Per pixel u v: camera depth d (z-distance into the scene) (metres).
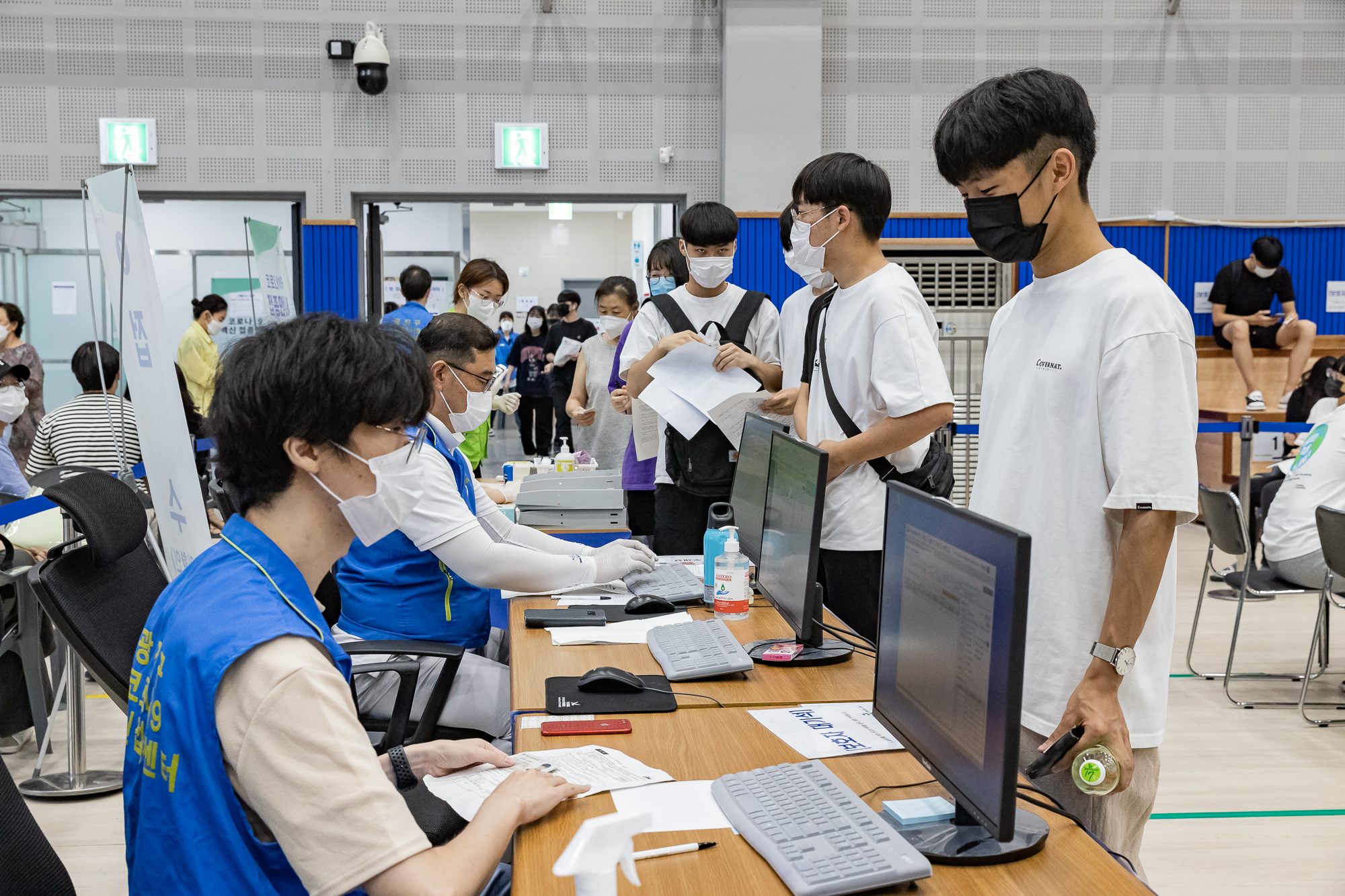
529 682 1.97
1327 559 3.59
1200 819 3.02
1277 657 4.66
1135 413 1.52
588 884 0.80
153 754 1.12
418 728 2.27
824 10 7.87
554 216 15.98
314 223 7.70
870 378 2.52
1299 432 6.00
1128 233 8.10
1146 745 1.62
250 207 9.16
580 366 5.25
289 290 6.42
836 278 2.63
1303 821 3.00
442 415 2.71
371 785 1.07
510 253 16.05
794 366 3.10
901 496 1.42
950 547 1.24
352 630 2.54
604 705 1.80
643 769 1.50
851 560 2.57
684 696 1.88
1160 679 1.64
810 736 1.65
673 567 2.85
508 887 1.57
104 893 2.62
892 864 1.16
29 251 8.66
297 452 1.17
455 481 2.69
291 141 7.66
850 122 7.94
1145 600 1.50
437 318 2.74
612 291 5.06
